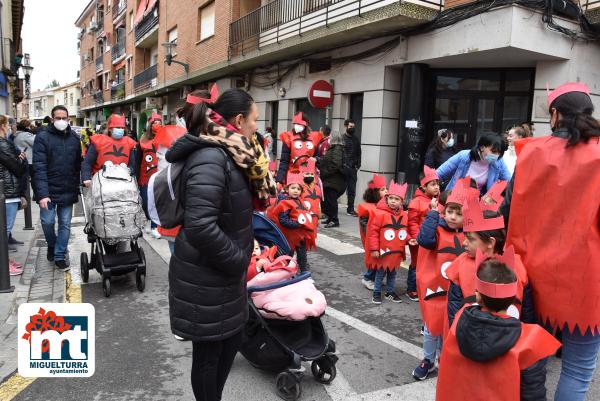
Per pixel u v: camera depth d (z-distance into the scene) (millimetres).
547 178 2549
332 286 6047
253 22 14953
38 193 6035
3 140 5797
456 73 10375
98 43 44469
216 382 2723
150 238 8484
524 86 9773
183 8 20375
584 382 2611
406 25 9625
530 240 2633
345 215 10969
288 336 3602
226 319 2574
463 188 3689
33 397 3418
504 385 2316
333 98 12352
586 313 2457
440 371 2584
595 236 2420
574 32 8414
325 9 11977
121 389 3543
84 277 5941
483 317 2346
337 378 3760
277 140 14883
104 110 43375
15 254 7125
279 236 4469
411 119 10203
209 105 2693
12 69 21188
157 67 24484
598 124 2424
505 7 7918
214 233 2379
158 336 4469
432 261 3787
